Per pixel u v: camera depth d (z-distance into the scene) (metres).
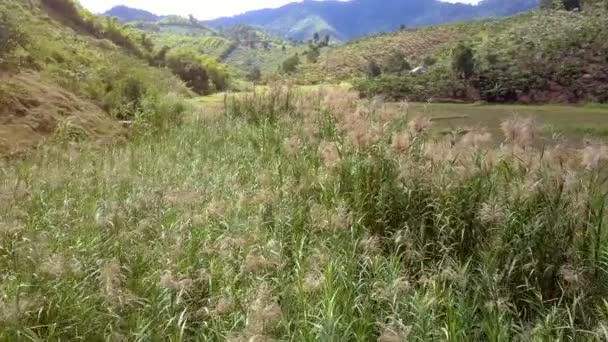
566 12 42.03
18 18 19.67
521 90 22.25
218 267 4.56
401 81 26.39
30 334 3.70
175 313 4.09
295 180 6.30
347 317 3.77
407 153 6.01
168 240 4.92
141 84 15.99
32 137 10.62
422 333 3.62
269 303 3.81
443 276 4.32
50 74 14.22
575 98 20.86
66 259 4.46
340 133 7.38
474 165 5.43
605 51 25.23
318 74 46.22
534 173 5.14
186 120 12.80
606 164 5.00
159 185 6.59
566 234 4.62
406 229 5.08
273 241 4.82
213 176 7.14
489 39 38.78
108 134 12.37
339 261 4.50
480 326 3.93
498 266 4.52
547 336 3.71
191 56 39.22
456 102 22.44
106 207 5.71
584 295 4.19
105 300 4.10
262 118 11.23
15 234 4.95
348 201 5.62
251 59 104.69
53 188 6.54
